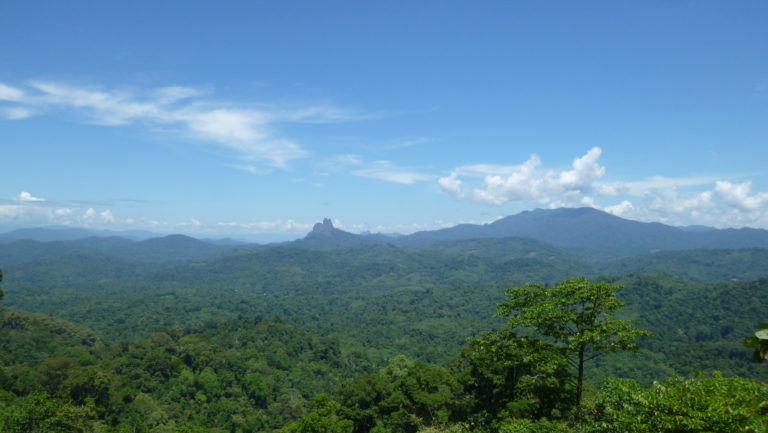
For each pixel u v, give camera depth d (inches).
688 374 3996.1
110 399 2778.1
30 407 2134.6
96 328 6186.0
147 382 3275.1
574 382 1051.3
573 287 888.3
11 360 3708.2
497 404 1337.4
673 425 454.6
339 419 2095.2
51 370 2920.8
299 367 4338.1
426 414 1914.4
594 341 821.2
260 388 3521.2
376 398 2158.0
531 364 983.6
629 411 565.6
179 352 3892.7
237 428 2974.9
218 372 3698.3
